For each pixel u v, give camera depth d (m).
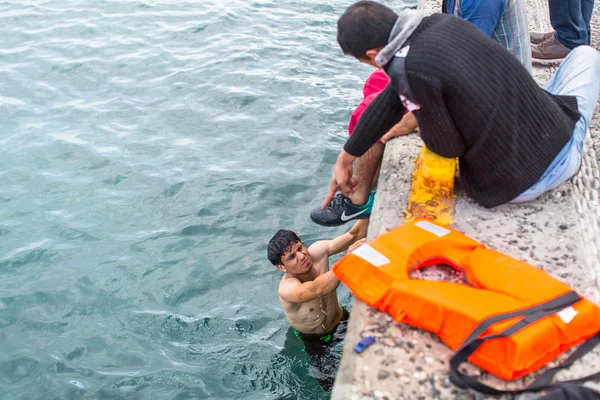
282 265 5.31
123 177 7.30
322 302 5.45
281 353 5.38
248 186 7.08
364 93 4.68
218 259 6.22
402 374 2.87
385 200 3.96
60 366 5.24
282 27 10.79
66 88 9.12
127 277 6.05
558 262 3.41
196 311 5.72
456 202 3.88
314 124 8.16
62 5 11.91
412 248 3.30
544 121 3.43
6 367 5.24
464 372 2.84
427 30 3.15
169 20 11.11
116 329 5.57
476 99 3.14
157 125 8.23
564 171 3.61
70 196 7.04
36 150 7.78
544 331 2.75
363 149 3.74
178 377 5.15
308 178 7.21
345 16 3.21
